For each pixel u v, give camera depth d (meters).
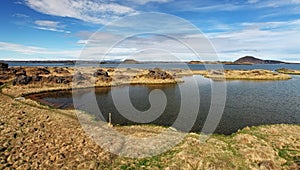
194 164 18.95
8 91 57.91
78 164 19.06
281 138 24.88
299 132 27.62
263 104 45.78
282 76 101.12
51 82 69.81
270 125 31.12
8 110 37.03
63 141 24.03
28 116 33.81
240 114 37.81
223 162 19.03
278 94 57.81
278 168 18.52
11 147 22.45
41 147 22.62
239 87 70.50
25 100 46.66
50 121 31.41
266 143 23.14
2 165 18.89
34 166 18.89
